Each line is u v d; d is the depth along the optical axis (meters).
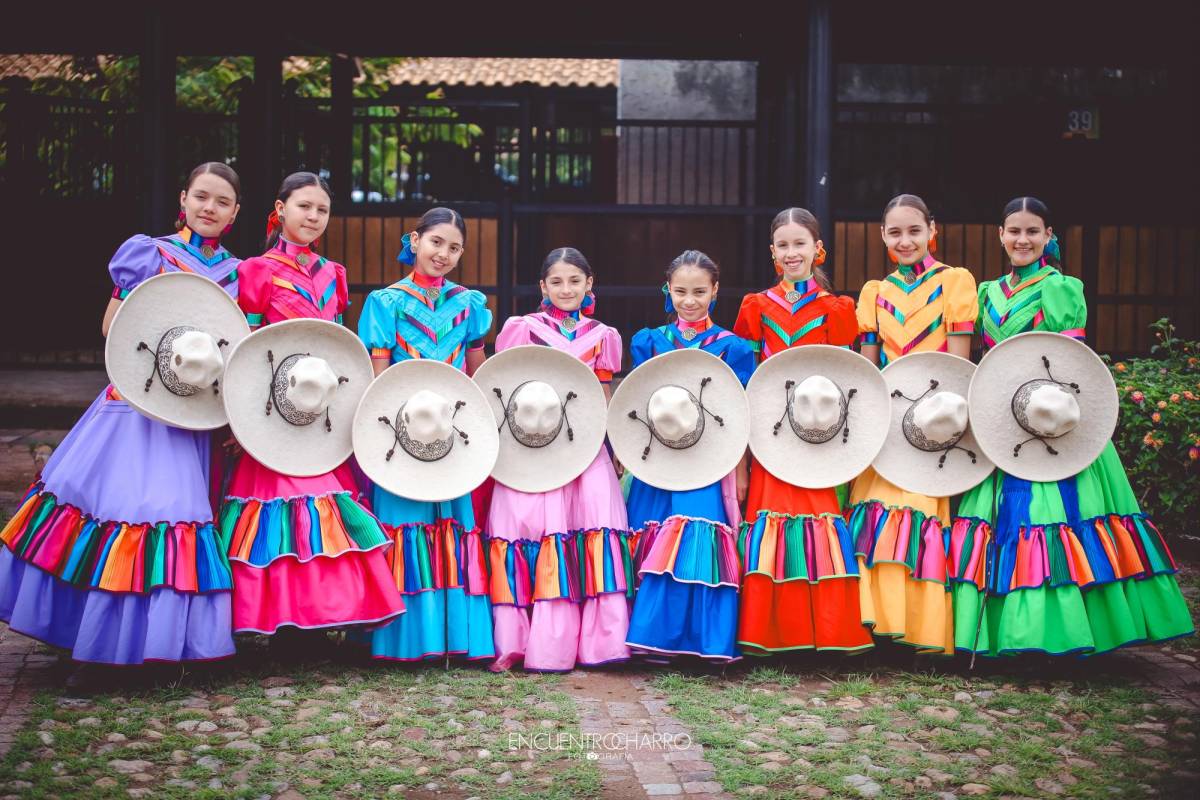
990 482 4.37
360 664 4.29
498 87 14.61
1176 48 9.80
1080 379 4.33
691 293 4.51
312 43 10.16
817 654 4.53
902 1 8.48
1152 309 10.41
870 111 10.59
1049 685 4.18
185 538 3.90
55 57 14.62
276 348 4.11
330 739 3.55
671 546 4.26
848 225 10.40
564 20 9.46
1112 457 4.38
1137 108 10.43
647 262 11.61
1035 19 9.02
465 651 4.21
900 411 4.44
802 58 9.95
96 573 3.83
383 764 3.39
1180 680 4.25
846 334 4.66
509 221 9.95
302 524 4.03
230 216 4.25
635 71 13.53
